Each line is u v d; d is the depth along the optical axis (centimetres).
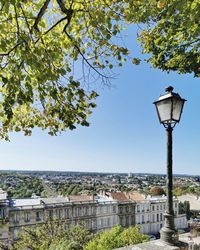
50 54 448
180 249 451
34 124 583
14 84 423
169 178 480
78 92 471
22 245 2328
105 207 6188
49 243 2164
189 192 12219
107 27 466
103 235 2509
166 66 832
